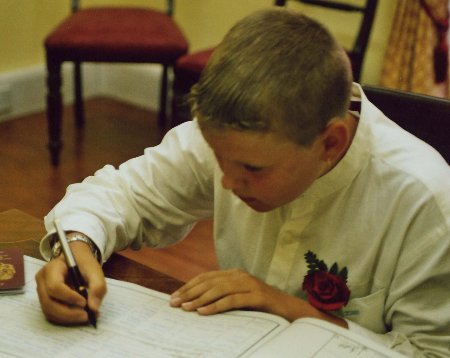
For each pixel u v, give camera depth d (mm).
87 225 949
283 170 739
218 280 868
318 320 788
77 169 2689
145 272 950
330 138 770
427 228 869
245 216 992
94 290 831
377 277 917
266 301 848
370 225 908
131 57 2504
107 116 3240
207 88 703
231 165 739
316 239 941
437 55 2445
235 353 743
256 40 713
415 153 913
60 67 2527
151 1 3291
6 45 3057
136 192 1031
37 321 812
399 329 889
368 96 1134
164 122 3096
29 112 3209
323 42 734
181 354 749
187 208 1074
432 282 865
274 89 685
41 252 947
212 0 3084
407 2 2418
